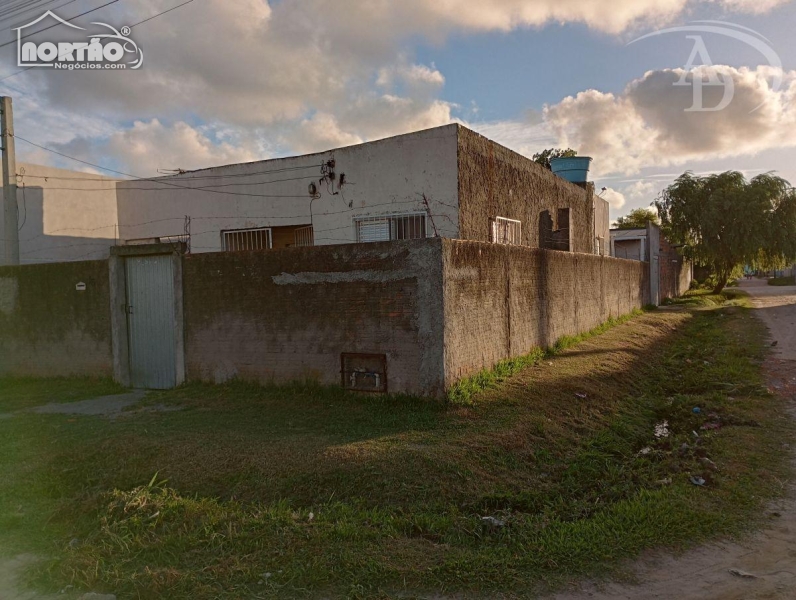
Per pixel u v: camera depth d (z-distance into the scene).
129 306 9.36
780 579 3.52
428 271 6.84
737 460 5.72
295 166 13.56
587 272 14.11
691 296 34.47
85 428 6.50
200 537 4.00
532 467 5.49
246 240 14.59
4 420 7.13
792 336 15.13
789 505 4.67
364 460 5.07
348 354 7.36
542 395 7.57
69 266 9.88
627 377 9.84
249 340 8.13
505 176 13.36
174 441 5.75
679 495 4.79
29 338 10.30
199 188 15.15
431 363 6.83
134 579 3.45
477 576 3.53
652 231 27.20
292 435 5.89
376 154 12.29
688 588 3.44
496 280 8.48
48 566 3.63
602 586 3.47
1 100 12.60
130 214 16.48
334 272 7.45
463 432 5.87
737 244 29.05
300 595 3.33
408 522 4.25
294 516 4.27
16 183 13.20
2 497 4.80
